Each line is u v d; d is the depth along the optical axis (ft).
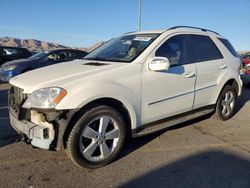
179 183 11.50
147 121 14.28
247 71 35.60
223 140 16.26
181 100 15.69
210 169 12.72
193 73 16.11
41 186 11.08
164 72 14.56
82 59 16.21
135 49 14.75
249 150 14.90
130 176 11.96
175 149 14.82
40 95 11.54
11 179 11.52
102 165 12.67
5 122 18.80
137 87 13.38
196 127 18.38
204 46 17.61
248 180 11.84
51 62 37.68
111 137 12.73
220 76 18.30
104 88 12.16
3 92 31.37
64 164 12.91
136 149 14.69
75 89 11.58
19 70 35.60
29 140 11.71
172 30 15.92
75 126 11.68
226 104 19.51
